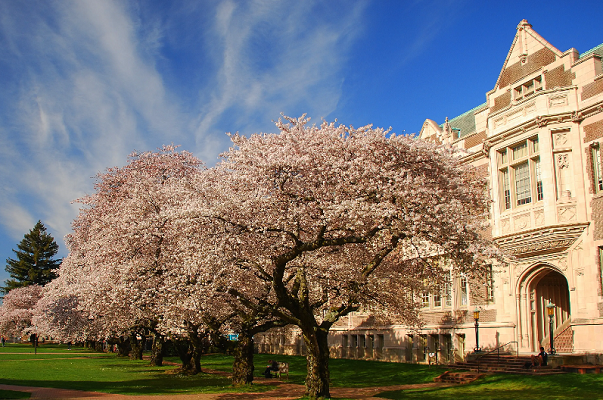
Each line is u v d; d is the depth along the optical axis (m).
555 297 26.53
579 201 23.39
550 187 24.08
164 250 20.02
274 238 16.91
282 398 17.38
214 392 19.27
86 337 35.91
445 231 14.85
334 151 16.58
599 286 22.19
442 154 17.22
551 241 23.84
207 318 20.80
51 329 36.59
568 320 24.45
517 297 25.92
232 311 21.80
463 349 29.52
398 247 18.98
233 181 17.69
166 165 33.72
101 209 32.47
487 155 28.41
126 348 47.81
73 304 34.47
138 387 20.94
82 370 30.03
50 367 32.16
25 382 22.58
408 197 14.87
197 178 20.69
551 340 23.50
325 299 19.09
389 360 35.03
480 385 20.41
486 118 29.70
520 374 22.03
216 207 15.84
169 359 45.06
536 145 25.31
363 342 39.25
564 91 24.48
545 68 26.02
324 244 15.47
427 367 28.16
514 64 28.41
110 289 21.22
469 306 29.06
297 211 15.47
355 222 14.41
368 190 15.37
